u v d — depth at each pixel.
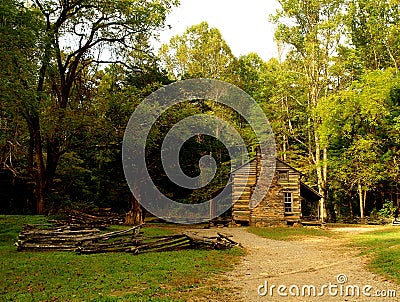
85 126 26.66
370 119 33.62
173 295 9.10
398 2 36.84
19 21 19.23
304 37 39.47
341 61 39.53
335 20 37.62
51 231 16.27
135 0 28.22
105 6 26.64
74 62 28.75
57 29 26.80
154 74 32.28
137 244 15.41
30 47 20.36
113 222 27.14
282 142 44.00
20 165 32.56
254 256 15.45
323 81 39.16
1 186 34.38
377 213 37.88
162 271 11.65
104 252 15.33
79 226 19.16
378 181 37.88
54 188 33.66
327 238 22.11
